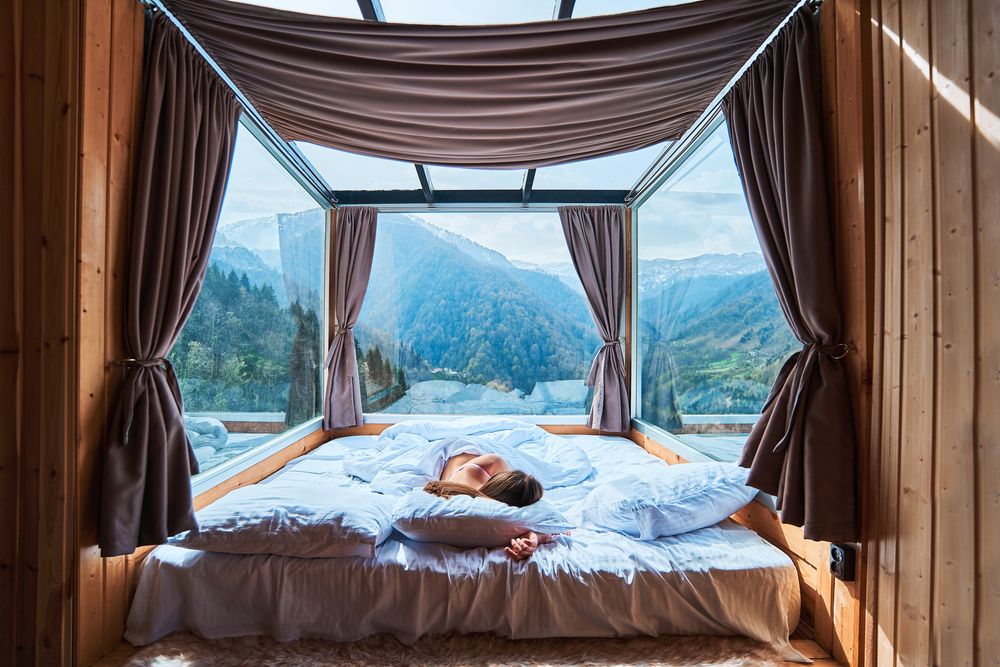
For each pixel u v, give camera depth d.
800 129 1.82
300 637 1.82
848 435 1.64
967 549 1.26
